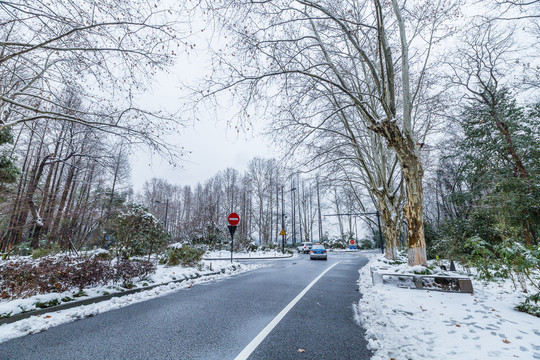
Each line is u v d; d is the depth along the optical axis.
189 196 60.28
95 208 17.22
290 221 60.25
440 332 3.80
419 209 8.96
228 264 13.59
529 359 2.87
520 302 5.54
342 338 3.90
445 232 16.94
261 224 44.75
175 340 3.75
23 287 5.49
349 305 6.04
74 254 12.12
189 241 29.42
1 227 13.14
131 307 5.52
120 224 9.32
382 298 6.27
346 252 41.97
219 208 45.59
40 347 3.42
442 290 7.04
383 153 15.58
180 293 7.04
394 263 12.63
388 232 15.55
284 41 8.91
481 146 17.25
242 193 50.78
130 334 3.96
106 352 3.30
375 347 3.50
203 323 4.53
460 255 13.36
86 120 8.28
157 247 11.78
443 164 25.31
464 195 18.23
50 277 5.65
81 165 19.16
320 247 23.69
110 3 6.15
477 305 5.34
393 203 15.27
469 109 17.27
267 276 10.99
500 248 6.25
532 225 13.35
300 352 3.38
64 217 14.88
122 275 7.05
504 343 3.34
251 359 3.15
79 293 5.71
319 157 14.77
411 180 9.16
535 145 14.45
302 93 9.98
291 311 5.42
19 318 4.38
